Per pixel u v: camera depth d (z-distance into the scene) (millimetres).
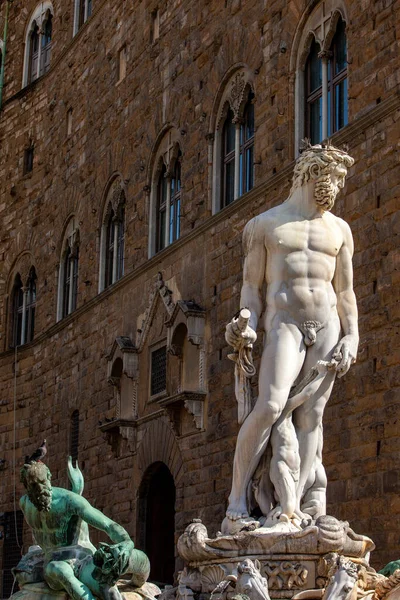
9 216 55188
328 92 28625
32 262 52281
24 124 55188
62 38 52219
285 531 12492
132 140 41438
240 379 13688
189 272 34906
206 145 34844
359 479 23891
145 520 37281
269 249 13867
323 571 11945
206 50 35719
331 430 25047
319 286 13734
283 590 11992
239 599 9852
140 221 39719
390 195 24422
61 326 46875
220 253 32938
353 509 23953
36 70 56344
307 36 29844
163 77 39125
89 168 46062
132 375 38375
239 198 31766
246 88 33062
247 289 13992
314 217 13969
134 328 39125
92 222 44719
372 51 25875
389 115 24859
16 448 50500
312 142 29359
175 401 33188
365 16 26344
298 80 30016
